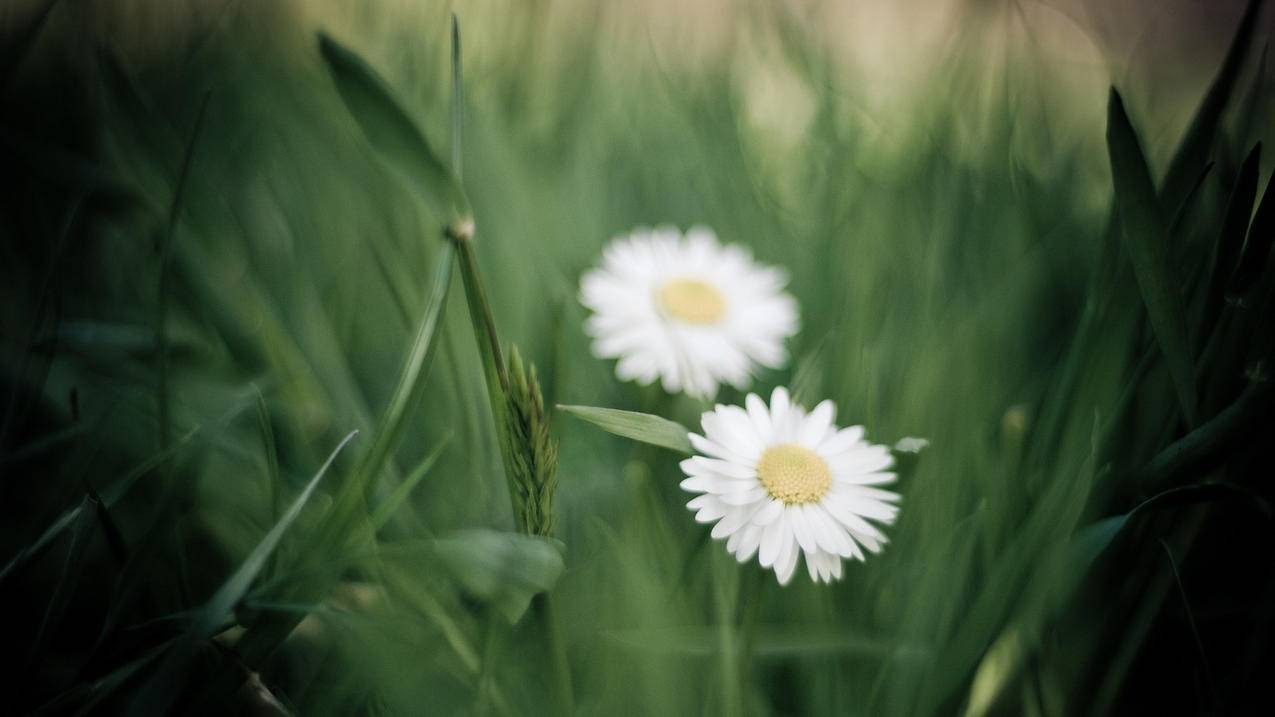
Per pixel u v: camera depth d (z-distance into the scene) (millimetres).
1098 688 159
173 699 132
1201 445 149
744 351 201
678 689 157
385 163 136
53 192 214
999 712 153
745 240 238
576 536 178
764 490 147
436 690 156
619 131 280
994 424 184
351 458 179
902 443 154
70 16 231
